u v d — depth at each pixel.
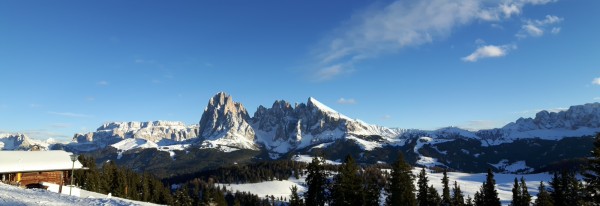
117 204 28.92
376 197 78.00
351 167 69.00
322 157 72.44
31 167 65.88
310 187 71.81
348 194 68.06
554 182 89.56
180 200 141.12
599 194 43.94
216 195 150.62
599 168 43.38
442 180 102.25
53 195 30.50
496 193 89.31
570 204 84.31
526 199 97.62
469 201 102.50
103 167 128.25
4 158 65.62
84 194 65.12
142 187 137.38
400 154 75.69
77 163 72.81
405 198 74.44
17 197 25.47
